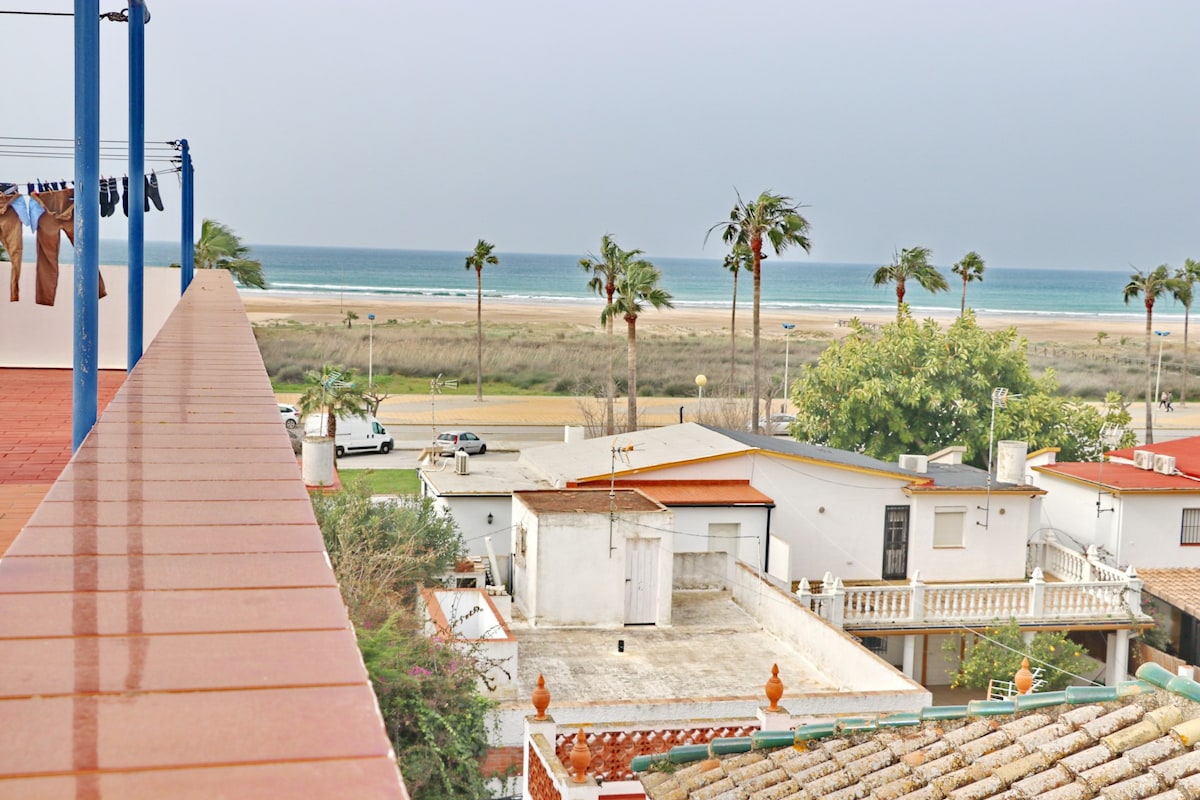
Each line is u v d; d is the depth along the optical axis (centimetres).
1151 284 6462
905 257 6812
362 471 4794
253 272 5847
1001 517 3055
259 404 663
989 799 828
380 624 1596
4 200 1457
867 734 1014
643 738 1332
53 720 205
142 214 1274
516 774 1453
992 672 2583
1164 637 2941
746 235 5344
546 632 2219
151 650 245
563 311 18050
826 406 5125
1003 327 18088
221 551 334
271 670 236
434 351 10481
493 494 2891
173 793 179
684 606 2439
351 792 182
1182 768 795
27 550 327
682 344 12181
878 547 3012
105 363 2119
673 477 2908
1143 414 8694
